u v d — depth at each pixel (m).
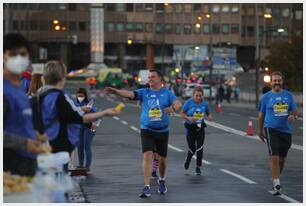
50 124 12.33
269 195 18.67
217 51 115.00
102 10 188.12
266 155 30.02
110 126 49.97
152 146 18.33
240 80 124.25
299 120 62.91
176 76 138.00
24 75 19.95
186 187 20.25
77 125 12.61
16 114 9.79
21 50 9.88
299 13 186.75
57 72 12.52
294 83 95.44
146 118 18.27
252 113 75.38
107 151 31.62
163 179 18.95
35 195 9.38
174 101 18.20
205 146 34.41
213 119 60.25
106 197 18.22
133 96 18.34
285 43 97.31
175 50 160.38
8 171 9.75
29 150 9.51
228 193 19.06
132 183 21.00
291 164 26.23
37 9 199.12
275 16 196.62
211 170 24.52
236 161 27.59
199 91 23.42
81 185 20.30
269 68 97.94
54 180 9.79
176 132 43.88
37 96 12.40
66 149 12.48
